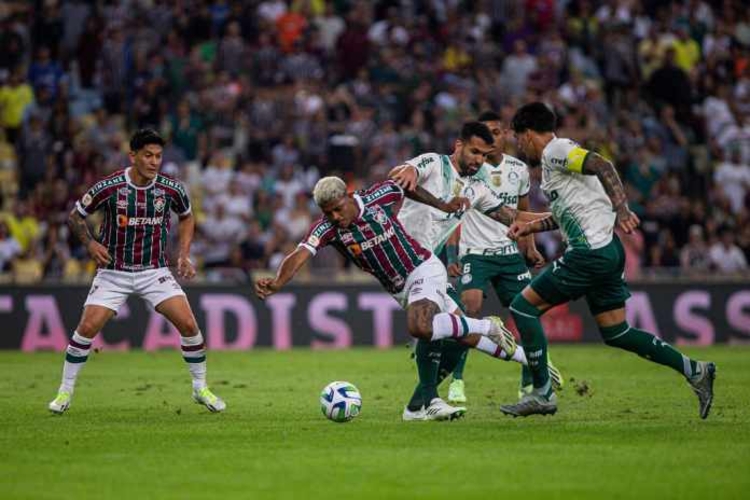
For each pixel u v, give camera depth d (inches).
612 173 1242.0
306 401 1593.3
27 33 3789.4
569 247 1300.4
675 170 3553.2
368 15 3865.7
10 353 2635.3
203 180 3277.6
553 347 2802.7
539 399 1316.4
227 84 3513.8
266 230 3157.0
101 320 1438.2
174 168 3238.2
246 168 3272.6
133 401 1599.4
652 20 4069.9
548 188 1299.2
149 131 1398.9
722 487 938.7
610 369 2135.8
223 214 3134.8
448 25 3873.0
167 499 904.3
